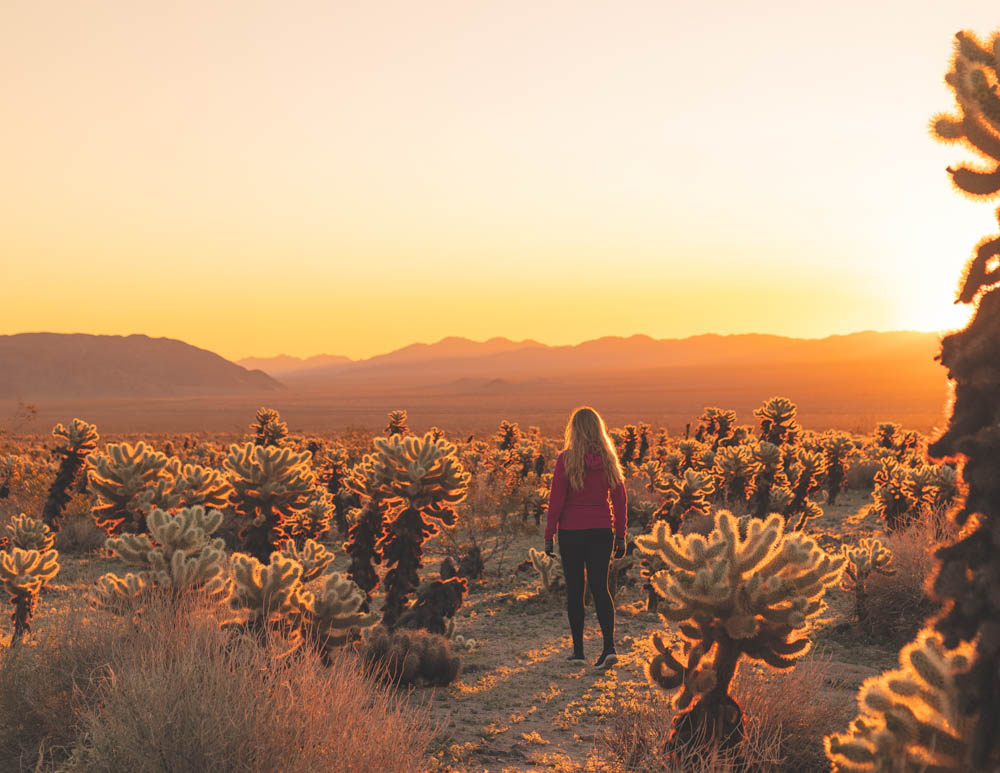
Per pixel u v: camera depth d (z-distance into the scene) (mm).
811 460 14922
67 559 14586
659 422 116562
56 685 4828
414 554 7988
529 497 17781
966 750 2502
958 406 2615
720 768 3684
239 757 3646
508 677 6434
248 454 8867
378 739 4043
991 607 2479
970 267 2629
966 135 2637
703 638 3859
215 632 5160
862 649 6984
